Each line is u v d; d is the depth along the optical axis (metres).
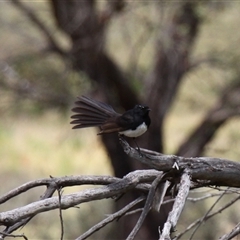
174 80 14.38
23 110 14.37
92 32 12.88
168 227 4.68
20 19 14.01
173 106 15.91
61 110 14.22
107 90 13.86
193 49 14.06
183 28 13.33
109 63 13.50
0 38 14.09
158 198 5.95
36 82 14.07
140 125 5.99
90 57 13.17
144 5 12.70
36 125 16.62
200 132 14.50
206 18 13.23
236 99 14.13
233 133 14.74
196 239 14.82
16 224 5.52
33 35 14.19
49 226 16.80
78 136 14.92
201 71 14.42
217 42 13.90
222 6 12.90
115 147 14.64
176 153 14.55
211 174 5.87
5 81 13.78
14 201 16.84
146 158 5.56
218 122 14.35
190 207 15.25
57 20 12.99
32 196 17.17
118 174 14.80
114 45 14.20
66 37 13.56
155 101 14.50
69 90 13.91
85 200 5.56
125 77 13.91
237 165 6.01
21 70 14.09
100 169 18.75
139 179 5.87
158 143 14.54
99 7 13.84
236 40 13.57
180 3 12.73
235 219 14.79
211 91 14.48
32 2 14.04
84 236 5.67
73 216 17.09
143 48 14.34
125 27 13.30
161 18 12.86
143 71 14.76
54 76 13.98
